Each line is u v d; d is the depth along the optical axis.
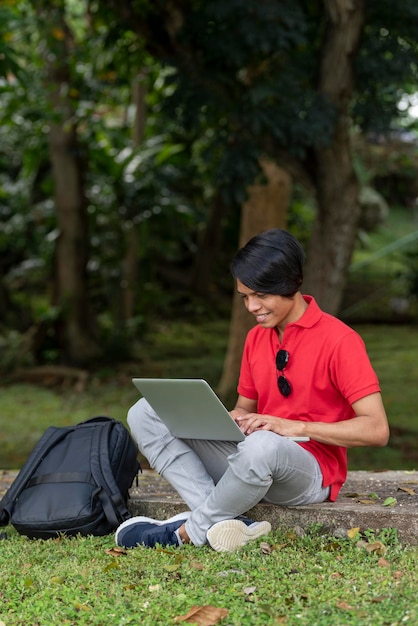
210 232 18.58
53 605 2.87
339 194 8.10
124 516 3.56
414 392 11.25
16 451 8.48
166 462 3.49
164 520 3.70
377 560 3.16
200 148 14.09
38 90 11.23
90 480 3.59
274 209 10.20
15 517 3.57
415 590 2.84
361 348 3.31
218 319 18.20
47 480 3.63
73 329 12.98
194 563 3.16
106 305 16.09
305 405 3.38
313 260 8.37
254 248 3.20
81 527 3.54
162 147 13.64
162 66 7.80
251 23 6.93
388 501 3.51
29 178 15.44
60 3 10.32
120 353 13.30
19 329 15.30
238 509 3.28
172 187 16.20
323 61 7.54
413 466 7.78
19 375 12.39
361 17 7.32
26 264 15.33
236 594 2.89
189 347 15.19
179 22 7.48
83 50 10.45
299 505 3.49
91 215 13.81
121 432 3.73
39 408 10.63
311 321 3.35
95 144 13.05
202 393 3.12
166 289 19.06
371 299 19.52
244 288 3.23
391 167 16.91
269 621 2.66
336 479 3.50
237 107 7.46
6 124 12.41
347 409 3.40
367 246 22.78
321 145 7.51
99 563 3.28
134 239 14.26
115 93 13.20
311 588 2.89
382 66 7.52
